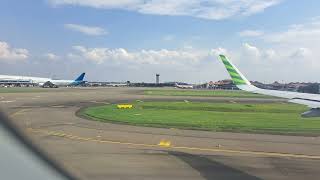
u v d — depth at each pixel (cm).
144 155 1795
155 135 2494
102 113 4044
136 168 1506
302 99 2223
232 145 2172
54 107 4747
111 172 1415
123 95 8644
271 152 1981
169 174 1426
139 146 2050
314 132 2812
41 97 7050
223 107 5125
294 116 4053
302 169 1591
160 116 3809
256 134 2667
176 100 6812
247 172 1509
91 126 2908
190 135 2534
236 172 1501
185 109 4772
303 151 2028
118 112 4206
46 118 3431
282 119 3725
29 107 4656
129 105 5112
